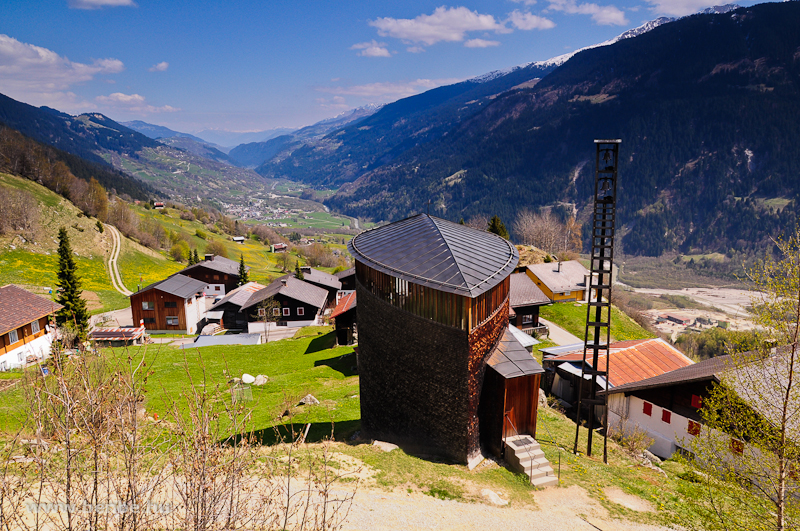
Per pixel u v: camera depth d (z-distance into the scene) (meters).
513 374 19.22
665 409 27.31
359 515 14.78
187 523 7.40
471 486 17.58
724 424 16.64
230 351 51.25
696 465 17.30
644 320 90.56
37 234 106.75
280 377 39.50
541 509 16.81
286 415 28.34
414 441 20.89
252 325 68.88
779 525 14.09
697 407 25.61
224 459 8.12
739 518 16.23
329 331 61.31
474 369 18.88
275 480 15.37
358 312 24.83
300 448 19.50
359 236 27.30
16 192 109.31
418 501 16.28
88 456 7.29
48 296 83.56
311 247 183.00
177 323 73.88
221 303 75.31
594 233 22.44
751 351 16.55
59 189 139.50
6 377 32.91
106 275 107.88
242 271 101.44
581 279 75.00
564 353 38.75
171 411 8.30
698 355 90.88
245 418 8.98
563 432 26.50
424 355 19.94
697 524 16.70
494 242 25.30
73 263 62.66
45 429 8.73
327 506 14.80
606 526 16.14
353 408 29.77
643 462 23.44
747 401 15.55
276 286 72.69
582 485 19.22
